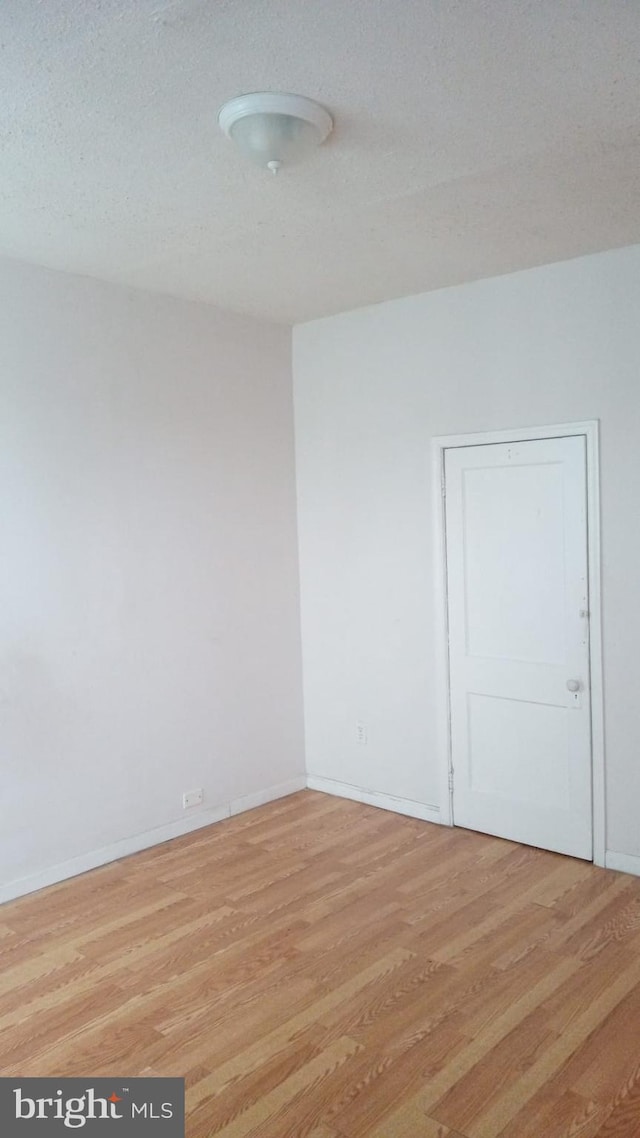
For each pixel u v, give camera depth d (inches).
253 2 65.0
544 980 103.0
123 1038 93.8
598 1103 81.7
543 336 137.8
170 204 106.8
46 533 132.4
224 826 159.8
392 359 158.4
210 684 159.9
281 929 118.5
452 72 76.4
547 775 142.5
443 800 157.1
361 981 104.3
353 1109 81.7
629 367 128.6
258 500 169.2
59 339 133.5
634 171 99.7
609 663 133.6
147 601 147.9
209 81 76.7
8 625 128.0
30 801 131.6
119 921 122.1
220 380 160.2
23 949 114.3
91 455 138.5
